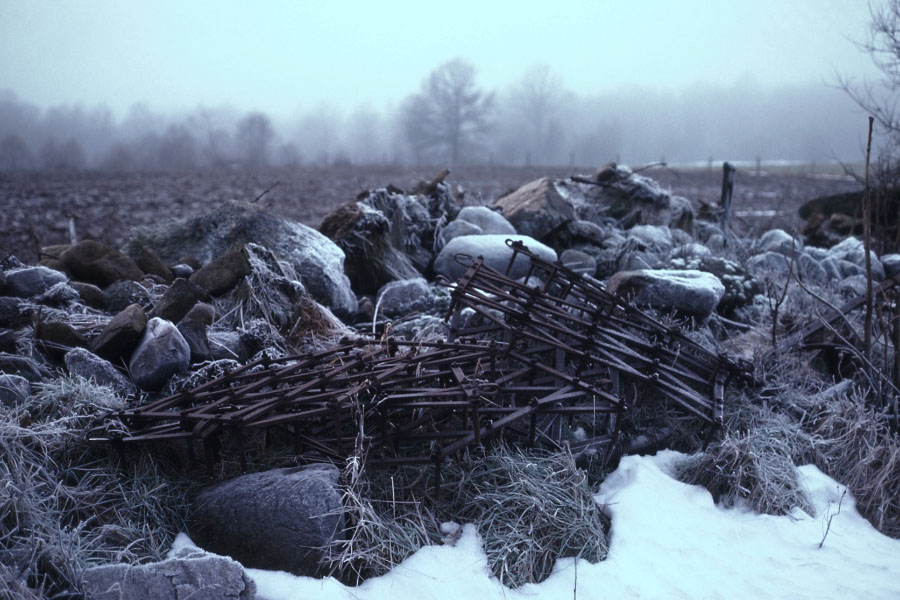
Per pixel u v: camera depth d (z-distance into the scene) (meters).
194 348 4.35
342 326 5.29
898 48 8.49
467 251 6.70
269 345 4.65
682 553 3.60
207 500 3.39
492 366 4.22
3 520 3.03
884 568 3.56
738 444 4.25
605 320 4.99
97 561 3.05
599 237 7.74
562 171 54.12
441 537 3.52
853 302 5.80
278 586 3.10
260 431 3.90
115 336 4.16
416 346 4.26
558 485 3.79
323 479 3.33
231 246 5.99
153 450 3.68
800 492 4.16
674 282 5.59
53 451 3.50
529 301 4.84
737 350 5.64
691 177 45.72
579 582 3.35
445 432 3.69
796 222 14.55
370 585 3.20
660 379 4.59
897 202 9.34
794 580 3.46
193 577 2.88
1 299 4.69
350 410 3.69
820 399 4.94
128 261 5.70
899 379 4.88
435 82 113.25
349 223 6.70
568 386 4.24
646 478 4.14
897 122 8.76
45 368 4.07
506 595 3.23
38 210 18.64
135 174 45.72
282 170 57.09
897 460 4.28
